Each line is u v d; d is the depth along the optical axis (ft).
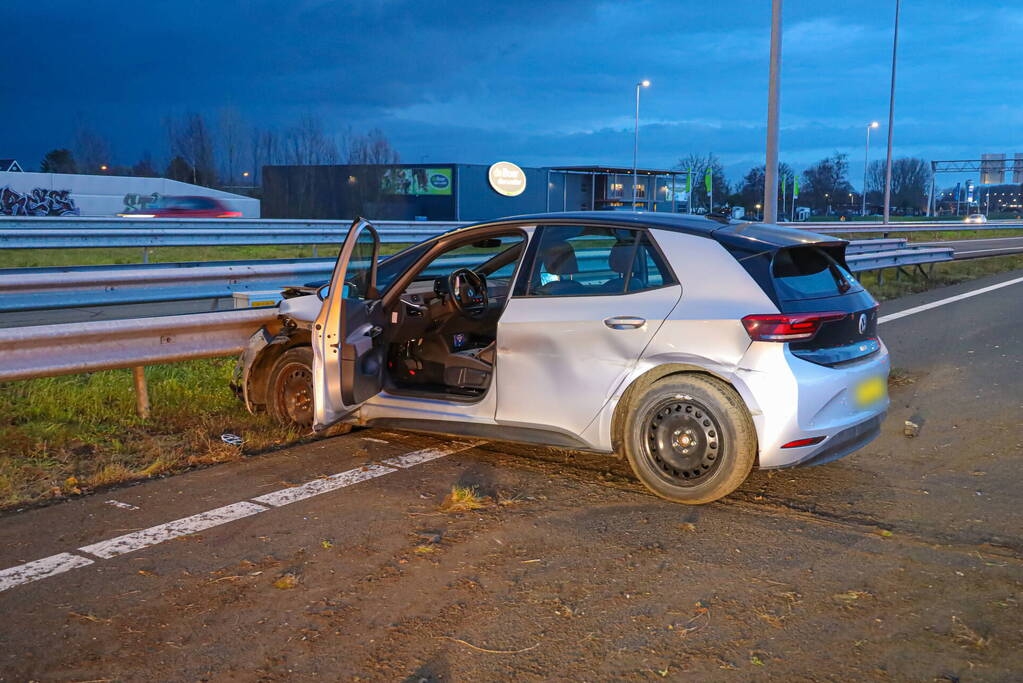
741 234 15.02
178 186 142.92
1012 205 571.28
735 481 14.23
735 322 13.98
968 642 10.23
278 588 11.63
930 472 16.75
